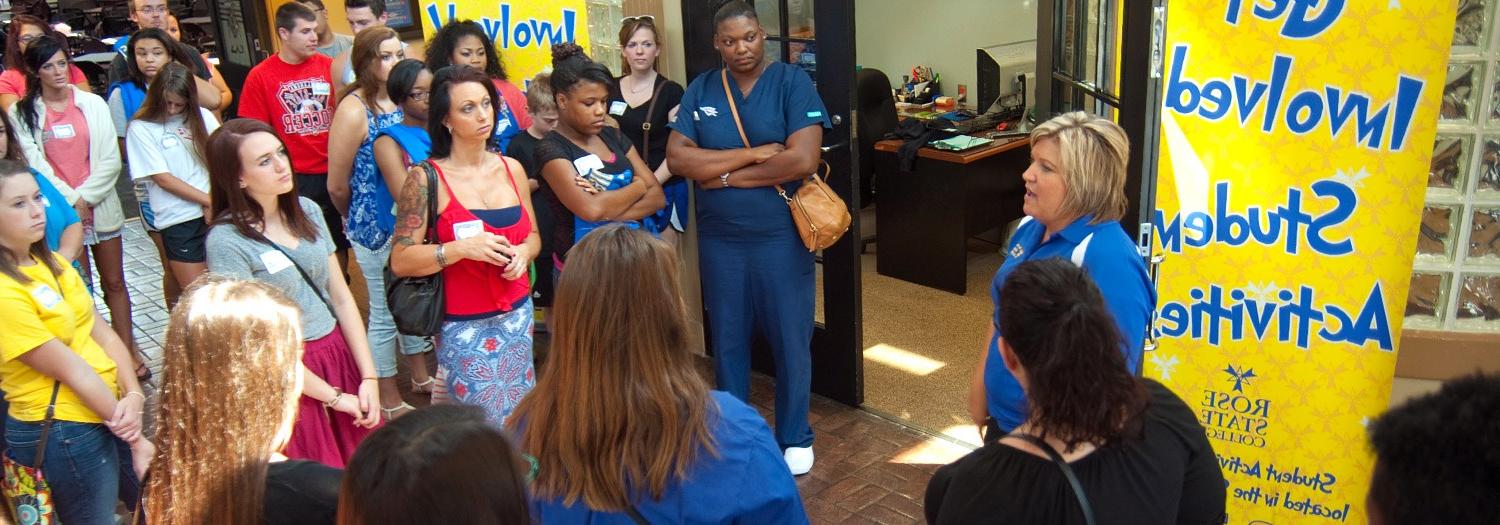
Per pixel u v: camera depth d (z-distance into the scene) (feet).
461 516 4.14
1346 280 8.23
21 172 8.36
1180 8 8.23
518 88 14.51
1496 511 3.28
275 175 9.25
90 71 30.07
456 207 10.01
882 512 11.35
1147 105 8.57
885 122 21.56
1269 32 7.97
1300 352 8.57
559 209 12.01
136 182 15.46
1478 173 8.85
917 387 14.49
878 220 19.19
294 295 9.53
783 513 5.49
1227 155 8.39
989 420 7.53
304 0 19.25
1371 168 7.89
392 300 10.18
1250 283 8.61
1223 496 5.79
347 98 13.19
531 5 14.16
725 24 11.16
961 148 17.71
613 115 14.05
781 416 12.33
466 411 4.56
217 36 30.37
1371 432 3.71
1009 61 20.59
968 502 5.44
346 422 10.00
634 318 5.24
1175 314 8.99
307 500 5.74
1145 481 5.27
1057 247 7.55
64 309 8.72
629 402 5.20
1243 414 8.98
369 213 13.28
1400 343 9.35
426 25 14.42
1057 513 5.18
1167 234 8.80
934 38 24.18
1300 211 8.25
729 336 12.26
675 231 14.69
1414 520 3.46
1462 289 9.27
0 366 8.54
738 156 11.41
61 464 8.77
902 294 18.39
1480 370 3.72
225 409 5.79
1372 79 7.70
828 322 13.73
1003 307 5.53
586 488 5.32
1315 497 8.89
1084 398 5.14
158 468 5.95
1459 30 8.55
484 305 10.34
